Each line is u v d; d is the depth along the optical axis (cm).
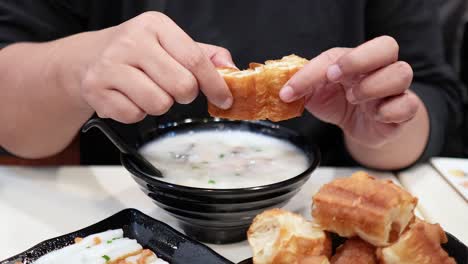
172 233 64
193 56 63
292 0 96
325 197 60
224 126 79
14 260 62
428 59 99
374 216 58
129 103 64
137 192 76
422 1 100
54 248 63
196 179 68
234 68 68
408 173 83
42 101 80
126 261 62
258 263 59
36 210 72
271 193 63
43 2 95
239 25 97
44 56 80
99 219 71
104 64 65
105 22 98
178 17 96
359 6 97
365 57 65
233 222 64
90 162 103
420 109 87
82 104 76
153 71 63
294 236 59
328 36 98
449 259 58
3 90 83
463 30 122
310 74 65
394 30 101
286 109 66
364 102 70
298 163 72
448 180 80
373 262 59
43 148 85
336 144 101
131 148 67
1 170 80
